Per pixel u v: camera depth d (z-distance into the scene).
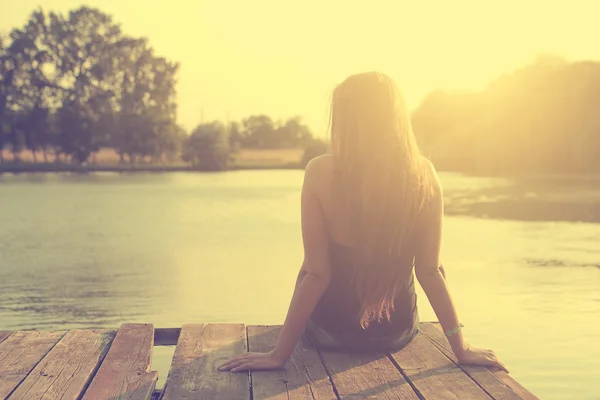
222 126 76.81
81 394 2.75
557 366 5.16
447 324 3.05
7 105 68.12
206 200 28.33
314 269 2.98
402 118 2.88
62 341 3.46
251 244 13.48
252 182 48.47
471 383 2.80
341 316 3.12
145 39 71.12
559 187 34.22
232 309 7.29
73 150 69.50
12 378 2.88
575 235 14.29
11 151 69.56
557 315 6.85
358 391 2.73
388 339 3.17
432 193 2.93
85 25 69.56
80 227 17.72
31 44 67.94
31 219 20.23
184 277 9.49
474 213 19.55
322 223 2.96
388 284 3.03
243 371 2.97
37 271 10.30
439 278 3.04
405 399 2.64
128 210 23.36
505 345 5.75
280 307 7.37
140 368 3.00
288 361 3.11
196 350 3.29
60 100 69.31
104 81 70.12
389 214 2.90
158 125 71.38
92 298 8.06
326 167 2.95
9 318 7.02
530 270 9.72
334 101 2.92
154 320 6.83
